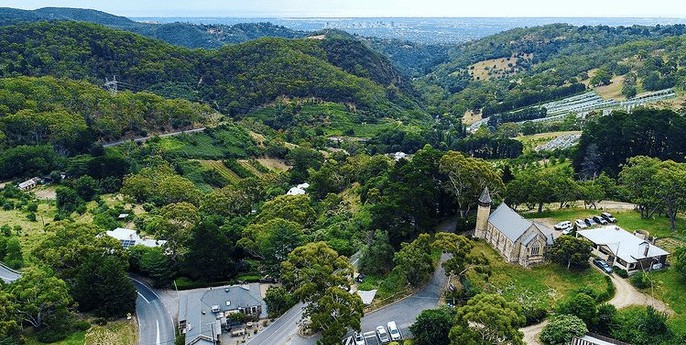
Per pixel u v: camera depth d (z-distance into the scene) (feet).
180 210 507.30
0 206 608.60
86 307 406.41
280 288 409.90
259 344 359.46
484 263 388.78
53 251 422.00
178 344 367.66
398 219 469.16
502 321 294.66
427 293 401.29
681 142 638.94
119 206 619.26
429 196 486.38
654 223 485.56
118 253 453.17
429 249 415.64
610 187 570.87
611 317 338.75
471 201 507.71
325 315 332.80
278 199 568.82
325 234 488.02
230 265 472.44
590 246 410.93
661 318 326.03
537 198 515.50
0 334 335.47
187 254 465.47
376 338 346.54
